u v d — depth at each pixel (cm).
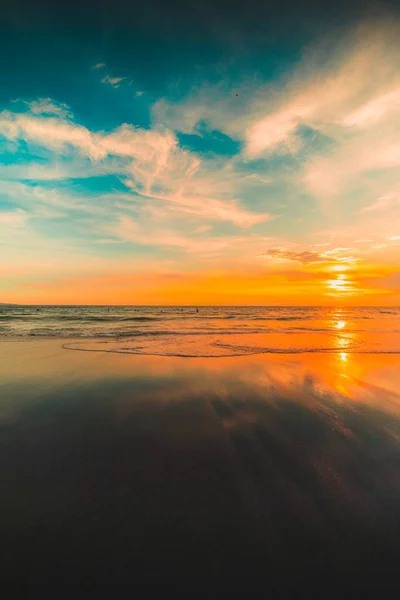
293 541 225
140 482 303
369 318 3956
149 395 588
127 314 4075
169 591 186
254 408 524
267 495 283
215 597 183
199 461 346
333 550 216
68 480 305
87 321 2712
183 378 710
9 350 1076
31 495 279
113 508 262
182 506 265
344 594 184
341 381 699
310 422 465
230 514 255
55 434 416
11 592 184
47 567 201
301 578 195
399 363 902
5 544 219
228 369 800
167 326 2222
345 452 371
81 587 188
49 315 3531
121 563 205
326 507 265
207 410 513
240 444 390
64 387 637
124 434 418
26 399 561
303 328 2145
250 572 199
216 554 213
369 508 264
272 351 1087
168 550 216
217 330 1923
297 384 670
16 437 406
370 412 509
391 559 209
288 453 367
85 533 231
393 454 367
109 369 793
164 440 400
